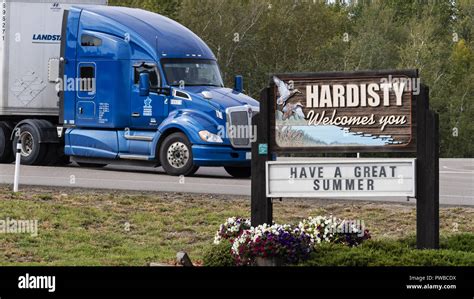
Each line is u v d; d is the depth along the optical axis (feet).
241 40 226.58
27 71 92.89
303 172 42.52
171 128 83.51
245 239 40.88
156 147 83.56
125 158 85.15
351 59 232.32
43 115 93.66
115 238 54.70
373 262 39.04
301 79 42.91
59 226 56.59
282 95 43.09
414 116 41.45
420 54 230.48
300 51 234.38
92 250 51.65
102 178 78.95
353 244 43.16
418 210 41.32
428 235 41.22
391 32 247.09
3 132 94.12
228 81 224.94
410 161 41.16
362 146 42.22
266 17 231.91
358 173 41.81
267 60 232.32
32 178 77.15
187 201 64.69
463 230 56.85
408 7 291.99
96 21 86.94
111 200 64.18
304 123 42.88
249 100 84.12
